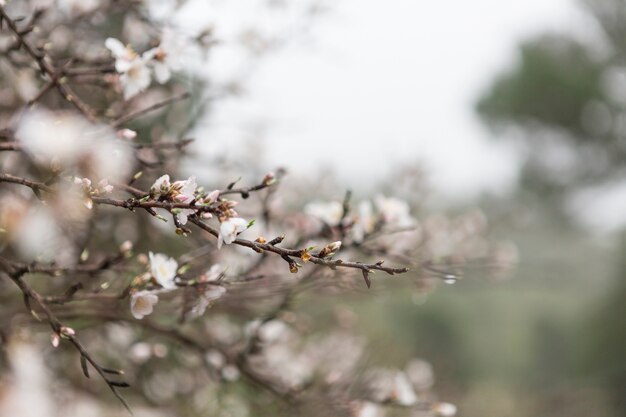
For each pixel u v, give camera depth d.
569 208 14.20
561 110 13.73
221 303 2.99
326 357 4.55
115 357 3.73
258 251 1.59
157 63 2.18
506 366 16.34
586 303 13.54
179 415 3.75
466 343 15.90
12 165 2.66
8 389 3.10
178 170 3.18
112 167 1.70
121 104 2.86
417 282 3.46
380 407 3.31
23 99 2.74
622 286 12.66
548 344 16.64
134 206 1.58
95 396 3.74
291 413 3.30
